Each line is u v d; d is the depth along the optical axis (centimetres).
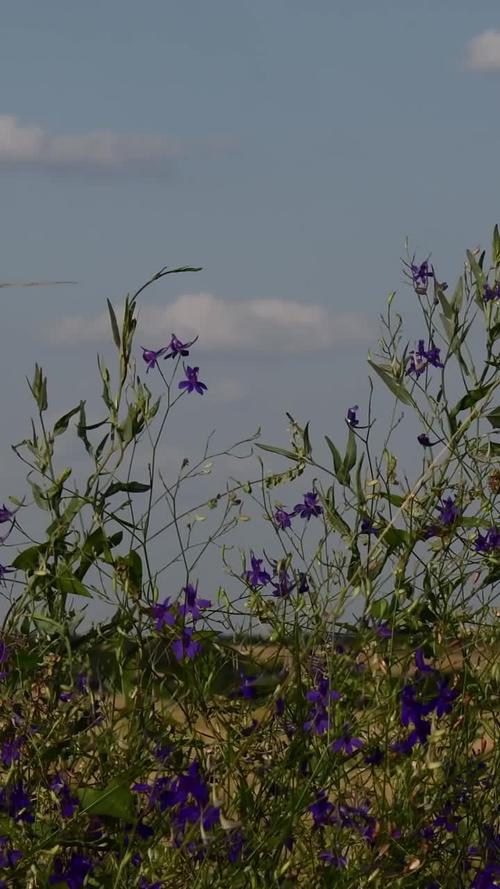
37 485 411
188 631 381
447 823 383
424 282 449
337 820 366
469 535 427
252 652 411
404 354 444
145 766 363
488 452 434
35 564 409
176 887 347
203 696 389
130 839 357
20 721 384
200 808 327
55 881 353
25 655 397
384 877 358
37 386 409
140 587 397
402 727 387
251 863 349
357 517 429
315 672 398
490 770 395
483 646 417
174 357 425
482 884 372
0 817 352
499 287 442
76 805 359
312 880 367
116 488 409
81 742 376
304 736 371
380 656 374
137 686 374
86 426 412
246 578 417
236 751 371
